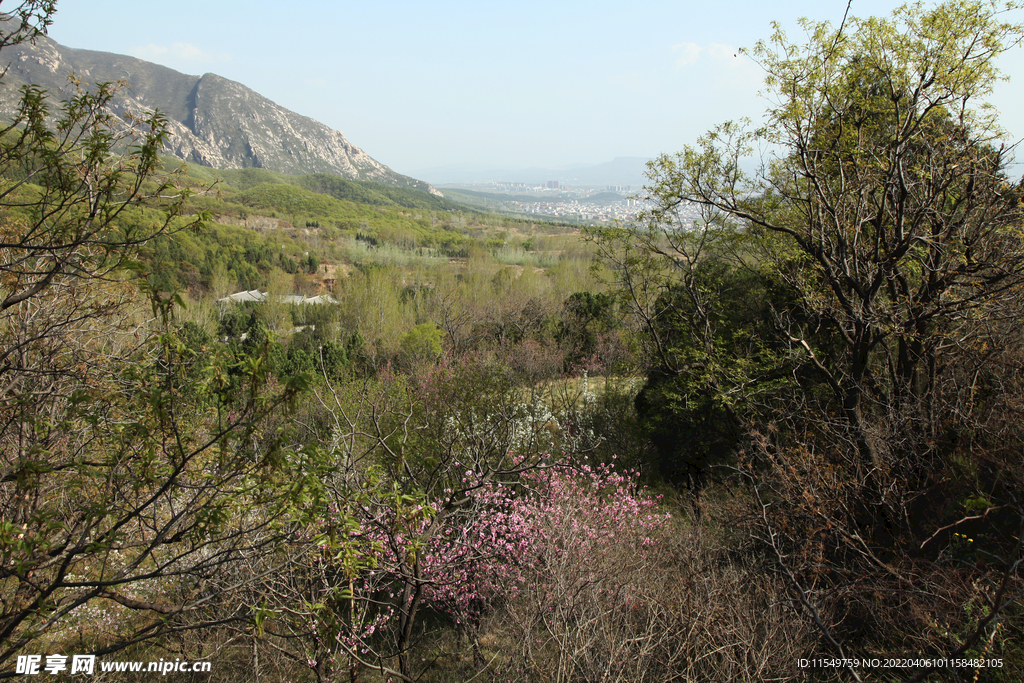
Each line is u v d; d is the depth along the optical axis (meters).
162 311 3.13
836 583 6.59
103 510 3.16
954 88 8.56
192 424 3.73
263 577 3.61
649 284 15.62
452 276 53.53
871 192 9.35
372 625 5.84
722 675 4.73
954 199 9.20
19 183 3.59
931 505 7.38
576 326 27.95
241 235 79.62
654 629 5.28
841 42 9.35
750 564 6.71
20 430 4.60
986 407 7.33
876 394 9.09
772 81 9.99
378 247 92.00
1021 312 6.90
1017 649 5.00
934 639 5.44
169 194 3.60
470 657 6.37
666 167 12.82
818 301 9.94
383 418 10.77
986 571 5.84
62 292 5.75
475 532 7.06
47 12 3.53
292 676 5.82
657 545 7.19
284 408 3.02
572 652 4.86
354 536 3.87
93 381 5.21
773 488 7.40
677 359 13.98
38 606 3.06
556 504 7.62
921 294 8.41
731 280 15.19
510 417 9.95
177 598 5.04
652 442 14.71
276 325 42.19
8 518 4.20
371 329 35.91
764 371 12.04
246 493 3.26
